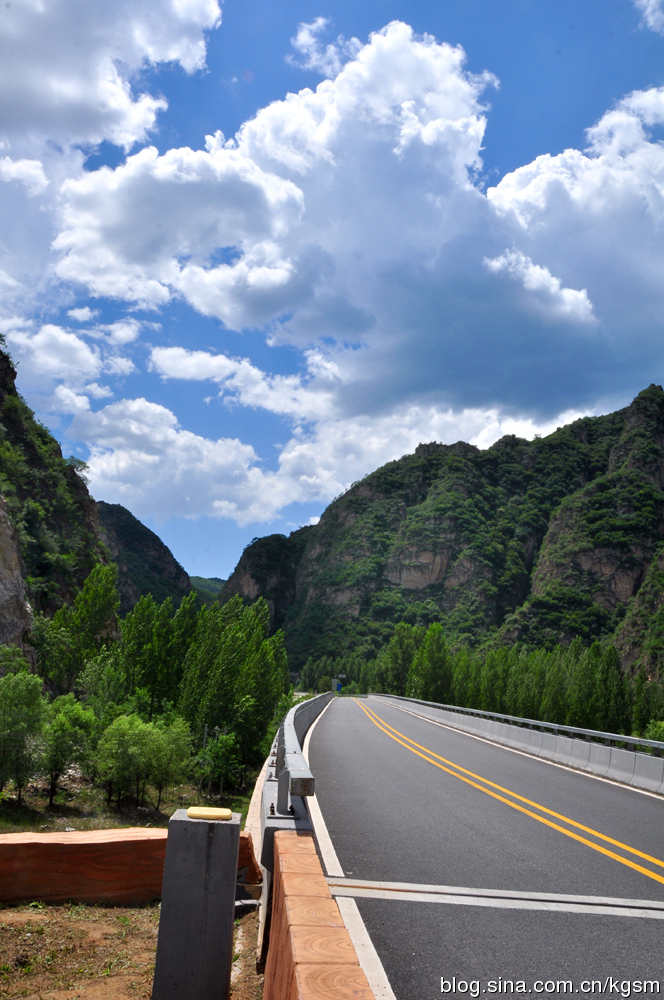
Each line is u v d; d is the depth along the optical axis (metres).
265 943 4.22
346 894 5.02
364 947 3.96
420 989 3.40
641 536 193.75
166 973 3.26
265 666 44.00
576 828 8.02
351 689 150.00
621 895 5.27
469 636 194.88
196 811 3.49
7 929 4.88
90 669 39.06
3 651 22.84
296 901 2.68
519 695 71.88
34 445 74.62
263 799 4.96
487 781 12.06
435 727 29.02
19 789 20.34
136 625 42.56
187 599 44.06
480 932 4.30
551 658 90.56
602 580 188.25
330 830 7.39
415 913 4.64
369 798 9.73
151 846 5.70
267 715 42.75
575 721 67.94
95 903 5.49
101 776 23.06
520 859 6.38
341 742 19.73
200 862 3.37
